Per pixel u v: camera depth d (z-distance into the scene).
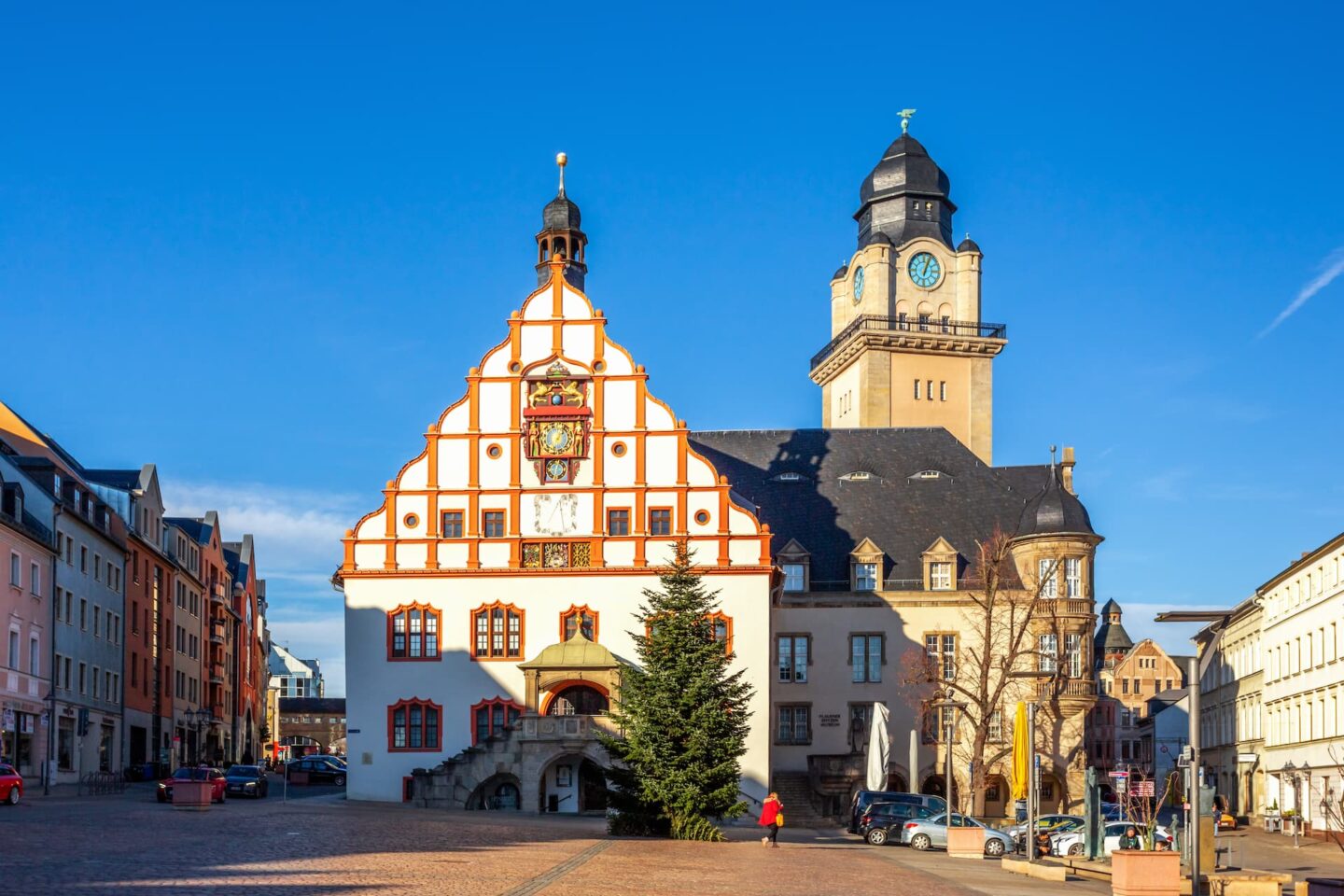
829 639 92.31
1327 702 91.94
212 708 129.38
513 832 54.69
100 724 93.56
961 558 94.56
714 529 80.94
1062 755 90.69
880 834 65.62
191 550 122.62
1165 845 62.03
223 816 55.59
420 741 79.75
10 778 57.94
